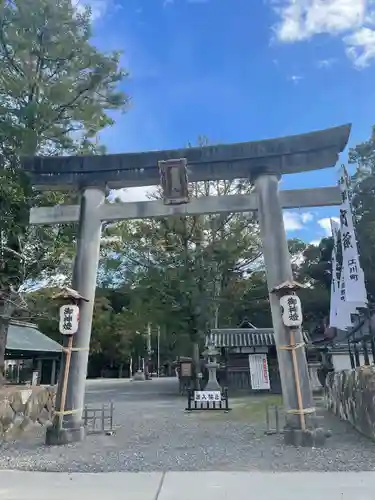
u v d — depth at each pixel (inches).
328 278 1337.4
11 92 478.6
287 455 249.3
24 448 286.8
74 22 505.0
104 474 215.5
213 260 786.2
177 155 352.8
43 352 861.8
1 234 466.6
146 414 484.7
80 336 329.4
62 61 508.4
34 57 505.0
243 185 807.1
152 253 823.7
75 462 242.5
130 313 1026.1
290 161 341.7
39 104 467.5
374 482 191.0
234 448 275.1
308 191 339.6
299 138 337.1
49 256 500.7
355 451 257.1
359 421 327.6
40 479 208.2
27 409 365.7
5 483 202.5
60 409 310.3
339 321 495.8
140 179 360.5
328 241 1342.3
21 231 466.6
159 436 330.6
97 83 508.4
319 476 202.5
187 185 343.6
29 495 183.8
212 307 835.4
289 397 292.8
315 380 766.5
